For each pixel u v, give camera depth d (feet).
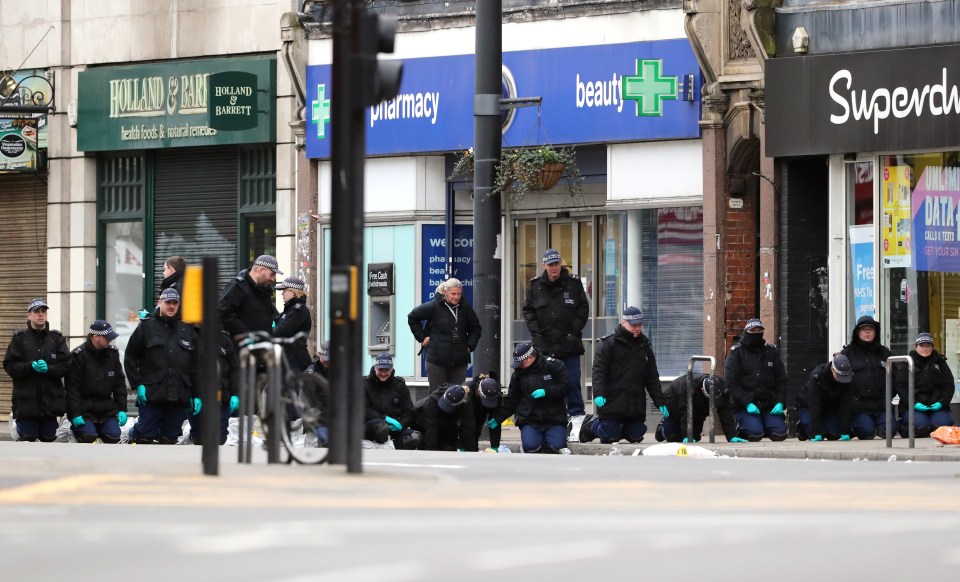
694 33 300.20
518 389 261.44
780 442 267.39
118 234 376.27
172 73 361.51
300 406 170.60
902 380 273.95
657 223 311.47
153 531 115.34
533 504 135.74
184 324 272.31
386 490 147.02
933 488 153.38
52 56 378.32
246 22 354.95
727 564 97.30
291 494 143.13
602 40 313.12
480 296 282.56
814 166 296.51
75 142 375.86
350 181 157.79
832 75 287.69
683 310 308.40
